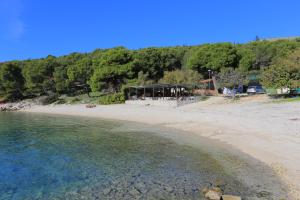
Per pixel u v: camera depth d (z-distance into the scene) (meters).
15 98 126.44
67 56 140.00
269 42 131.12
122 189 20.31
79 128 51.38
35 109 100.12
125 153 30.66
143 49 115.62
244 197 17.89
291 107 50.69
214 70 100.19
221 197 17.59
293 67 61.19
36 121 65.06
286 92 67.44
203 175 22.33
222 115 50.34
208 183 20.58
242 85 78.81
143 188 20.30
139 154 29.98
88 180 22.48
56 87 115.38
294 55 63.91
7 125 58.31
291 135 31.56
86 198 19.17
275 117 42.84
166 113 60.72
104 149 33.03
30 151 33.56
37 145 37.00
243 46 126.25
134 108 73.75
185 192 19.22
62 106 97.31
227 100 69.19
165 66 112.31
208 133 38.81
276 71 62.97
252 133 34.88
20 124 59.81
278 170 22.02
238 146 30.53
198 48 115.69
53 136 43.69
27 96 127.62
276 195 17.91
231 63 99.56
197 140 35.53
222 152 28.89
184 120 51.16
